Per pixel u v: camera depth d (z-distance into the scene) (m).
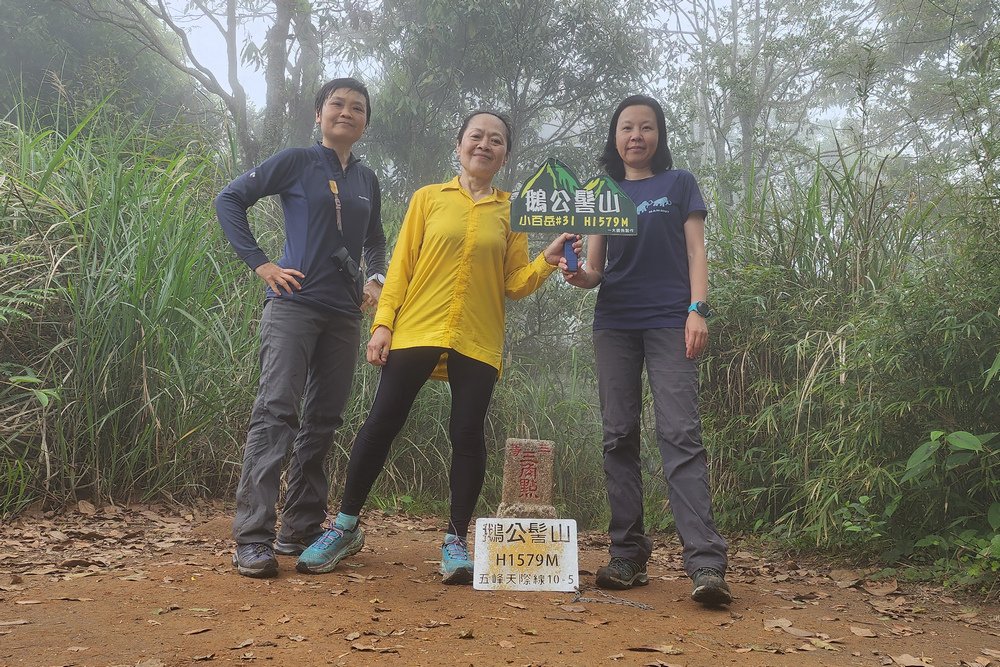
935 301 3.65
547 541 2.98
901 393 3.73
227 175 5.77
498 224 3.11
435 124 11.98
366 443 3.09
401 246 3.13
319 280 3.21
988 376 3.38
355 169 3.44
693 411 2.99
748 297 4.61
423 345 2.98
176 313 4.55
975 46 4.70
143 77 11.96
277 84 10.89
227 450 4.98
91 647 2.12
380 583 2.95
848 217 4.71
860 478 3.80
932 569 3.38
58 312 4.45
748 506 4.55
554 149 12.38
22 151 4.84
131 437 4.40
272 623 2.36
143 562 3.26
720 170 8.39
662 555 4.18
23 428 4.07
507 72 11.48
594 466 6.25
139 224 4.62
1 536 3.63
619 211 3.03
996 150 3.76
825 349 4.11
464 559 3.00
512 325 7.37
